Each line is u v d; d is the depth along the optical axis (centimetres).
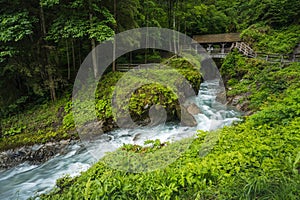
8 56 947
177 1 2048
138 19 1512
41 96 1068
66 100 1031
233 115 916
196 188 360
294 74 983
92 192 386
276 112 609
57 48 1114
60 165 707
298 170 346
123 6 1210
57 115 962
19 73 1001
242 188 319
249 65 1323
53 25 970
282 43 1496
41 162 750
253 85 1116
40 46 1006
